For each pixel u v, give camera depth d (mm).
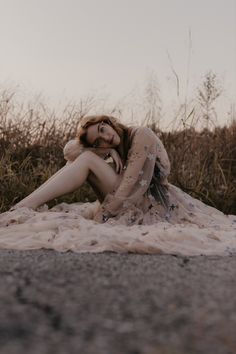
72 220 3453
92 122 4129
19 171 5422
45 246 3049
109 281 1982
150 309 1646
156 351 1316
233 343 1386
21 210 3750
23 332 1423
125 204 3996
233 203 5336
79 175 4023
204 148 5941
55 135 5840
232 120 6266
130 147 4168
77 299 1734
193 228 3484
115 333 1431
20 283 1915
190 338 1410
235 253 2990
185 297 1788
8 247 3088
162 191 4129
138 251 2875
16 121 5926
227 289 1920
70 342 1356
